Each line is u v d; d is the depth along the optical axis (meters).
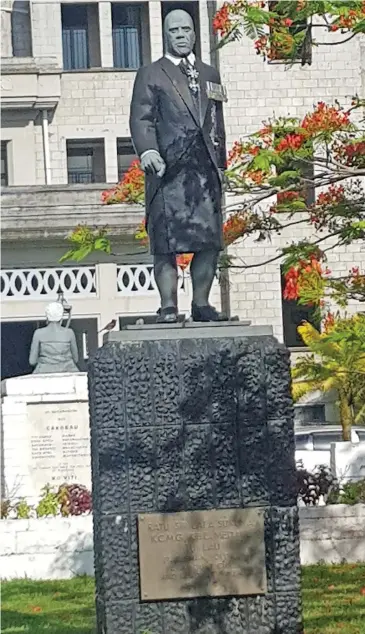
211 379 10.80
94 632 13.98
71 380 22.73
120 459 10.70
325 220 15.12
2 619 15.11
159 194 11.09
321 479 19.84
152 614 10.67
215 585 10.70
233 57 36.22
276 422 10.84
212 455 10.76
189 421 10.76
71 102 37.44
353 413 30.33
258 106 36.34
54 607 15.92
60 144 37.28
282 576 10.77
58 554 18.55
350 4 13.96
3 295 33.66
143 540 10.66
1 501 20.77
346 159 14.78
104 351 10.76
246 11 14.38
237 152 14.61
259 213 18.66
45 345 23.73
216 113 11.20
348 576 17.52
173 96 11.05
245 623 10.73
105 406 10.71
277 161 14.10
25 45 37.19
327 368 15.12
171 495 10.72
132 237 33.28
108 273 33.81
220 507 10.75
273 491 10.81
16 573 18.50
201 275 11.15
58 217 33.16
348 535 18.78
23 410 22.66
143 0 37.56
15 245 33.56
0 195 32.50
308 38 14.62
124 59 37.84
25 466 22.59
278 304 35.53
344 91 36.59
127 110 37.66
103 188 33.44
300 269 14.90
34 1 35.03
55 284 33.84
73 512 19.78
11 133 36.94
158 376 10.75
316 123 14.46
